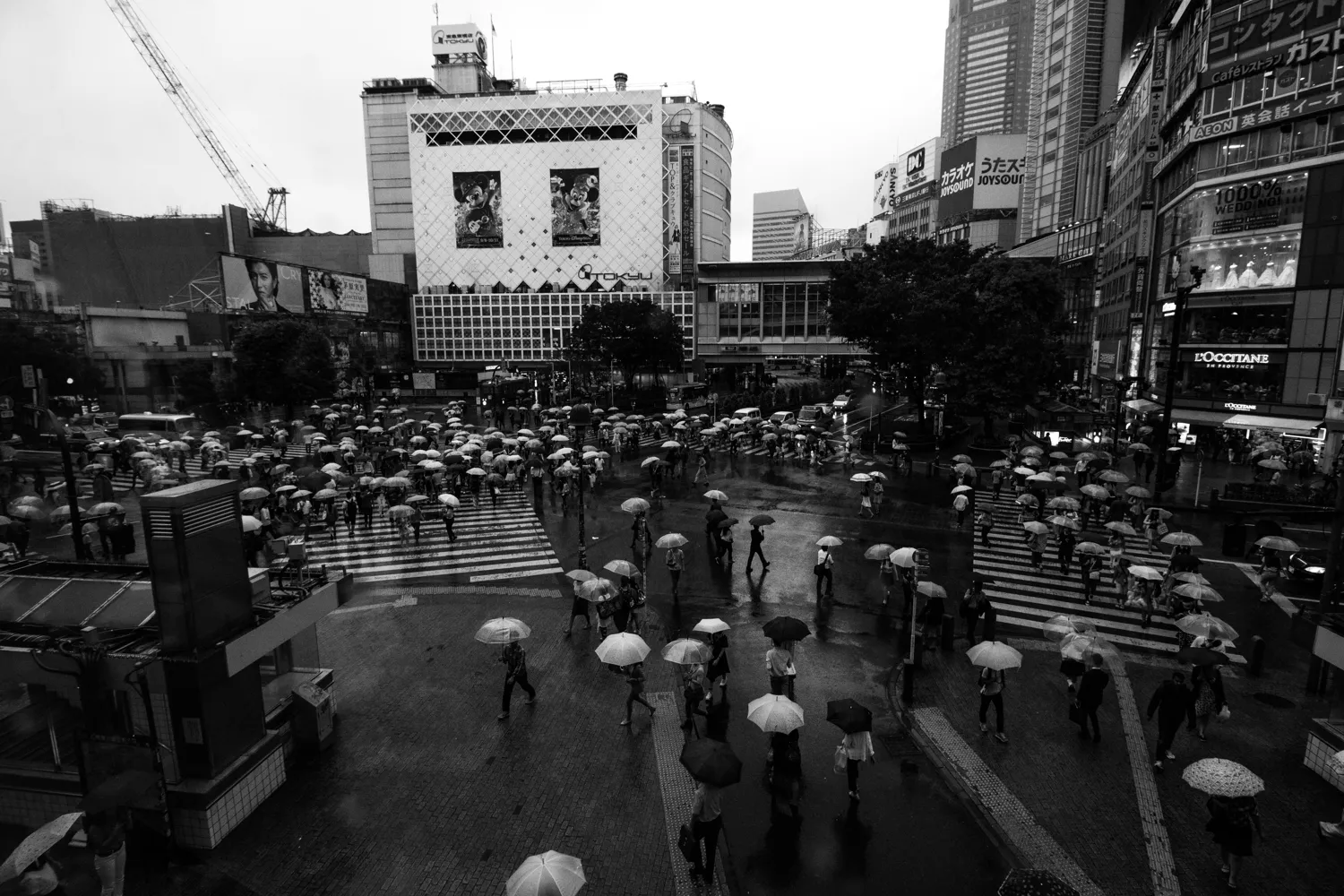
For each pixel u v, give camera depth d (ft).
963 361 146.30
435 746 42.32
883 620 61.67
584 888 31.37
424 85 354.33
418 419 200.44
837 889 31.32
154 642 34.94
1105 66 346.33
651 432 173.58
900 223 574.15
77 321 179.42
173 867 32.32
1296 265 140.15
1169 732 39.73
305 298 249.34
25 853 26.48
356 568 77.41
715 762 29.81
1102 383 254.88
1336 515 45.37
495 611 64.44
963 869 32.55
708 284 307.17
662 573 73.92
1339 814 36.29
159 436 153.17
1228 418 143.43
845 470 129.29
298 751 41.39
